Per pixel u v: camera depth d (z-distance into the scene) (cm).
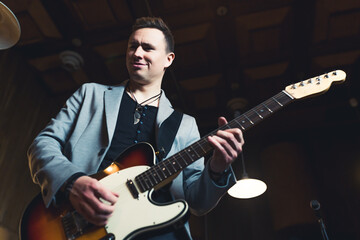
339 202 516
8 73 473
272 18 451
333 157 568
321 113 594
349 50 490
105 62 507
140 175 115
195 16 449
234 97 567
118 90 148
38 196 113
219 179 122
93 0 429
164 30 170
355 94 554
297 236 496
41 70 521
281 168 549
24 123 480
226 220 541
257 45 488
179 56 503
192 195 128
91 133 131
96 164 123
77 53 493
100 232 103
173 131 141
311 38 475
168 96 568
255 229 523
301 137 607
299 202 502
